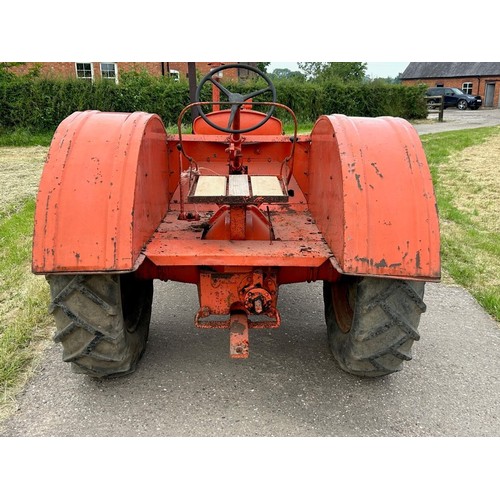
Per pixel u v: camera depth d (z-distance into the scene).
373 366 2.71
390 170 2.48
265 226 3.00
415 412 2.73
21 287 4.23
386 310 2.48
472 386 2.98
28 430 2.54
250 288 2.71
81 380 2.97
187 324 3.74
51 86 17.64
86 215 2.35
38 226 2.34
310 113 23.22
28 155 13.35
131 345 2.89
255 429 2.57
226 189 2.61
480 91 43.38
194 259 2.54
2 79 17.80
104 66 23.17
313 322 3.79
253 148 3.79
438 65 46.59
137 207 2.45
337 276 2.95
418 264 2.36
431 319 3.85
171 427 2.58
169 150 3.64
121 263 2.32
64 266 2.32
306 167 3.70
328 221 2.78
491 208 7.21
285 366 3.16
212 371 3.09
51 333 3.48
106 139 2.51
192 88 5.11
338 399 2.84
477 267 4.86
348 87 23.94
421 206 2.42
